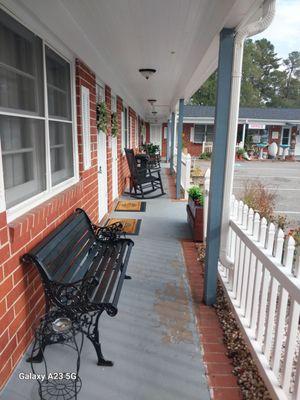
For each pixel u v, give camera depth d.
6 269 1.83
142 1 2.42
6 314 1.85
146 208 6.34
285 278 1.74
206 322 2.59
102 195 5.26
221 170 2.69
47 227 2.45
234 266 2.80
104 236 3.23
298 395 1.62
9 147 2.18
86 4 2.46
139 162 9.83
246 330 2.31
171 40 3.48
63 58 3.11
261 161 19.31
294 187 9.83
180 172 7.39
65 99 3.30
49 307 2.17
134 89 7.71
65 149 3.37
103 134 5.27
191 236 4.61
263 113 22.39
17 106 2.24
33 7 2.14
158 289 3.09
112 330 2.44
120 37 3.37
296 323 1.69
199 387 1.93
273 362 1.92
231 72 2.53
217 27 2.49
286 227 4.82
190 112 21.33
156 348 2.26
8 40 2.09
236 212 2.90
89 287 2.07
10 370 1.93
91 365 2.08
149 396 1.86
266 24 2.20
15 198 2.21
